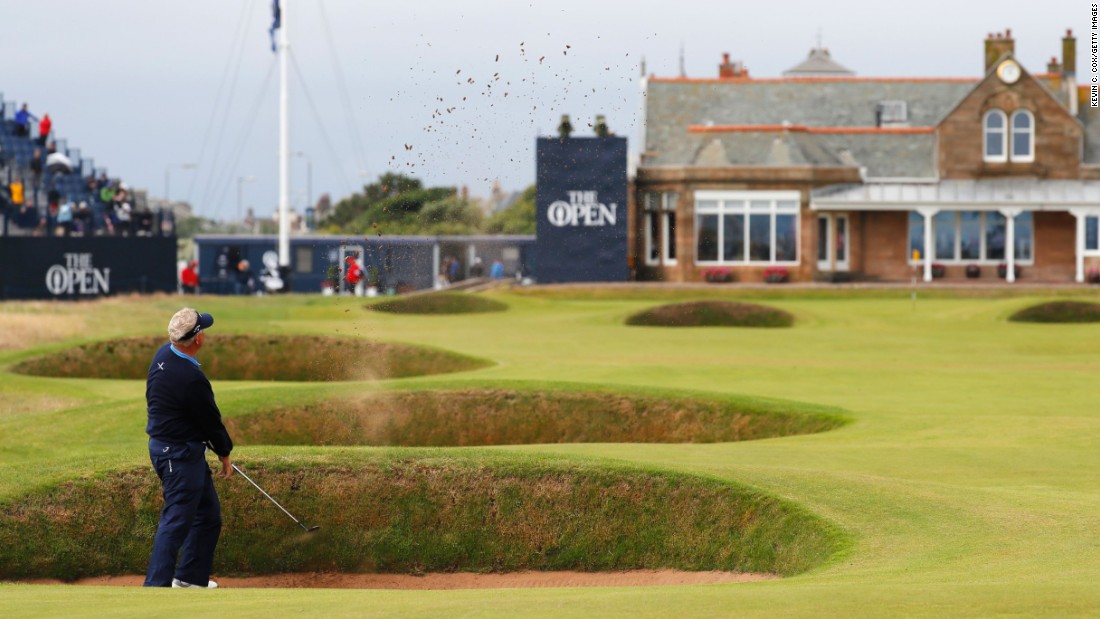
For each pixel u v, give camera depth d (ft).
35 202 500.33
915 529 95.40
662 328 335.06
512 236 569.64
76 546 107.96
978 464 126.93
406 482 113.60
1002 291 462.60
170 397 97.35
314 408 166.61
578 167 497.46
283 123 530.27
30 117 562.66
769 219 497.46
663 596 73.05
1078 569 80.02
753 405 172.24
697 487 109.29
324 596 78.13
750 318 350.43
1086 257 509.35
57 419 155.53
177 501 97.60
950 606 67.10
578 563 108.88
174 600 76.02
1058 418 161.79
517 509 111.75
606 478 112.27
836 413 168.04
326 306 386.73
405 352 241.35
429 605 71.92
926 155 517.55
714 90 557.33
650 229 508.12
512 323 352.08
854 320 349.20
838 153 517.55
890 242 509.76
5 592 81.05
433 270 550.36
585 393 176.65
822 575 82.79
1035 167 506.89
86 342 240.12
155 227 536.01
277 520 112.06
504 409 174.40
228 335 248.52
